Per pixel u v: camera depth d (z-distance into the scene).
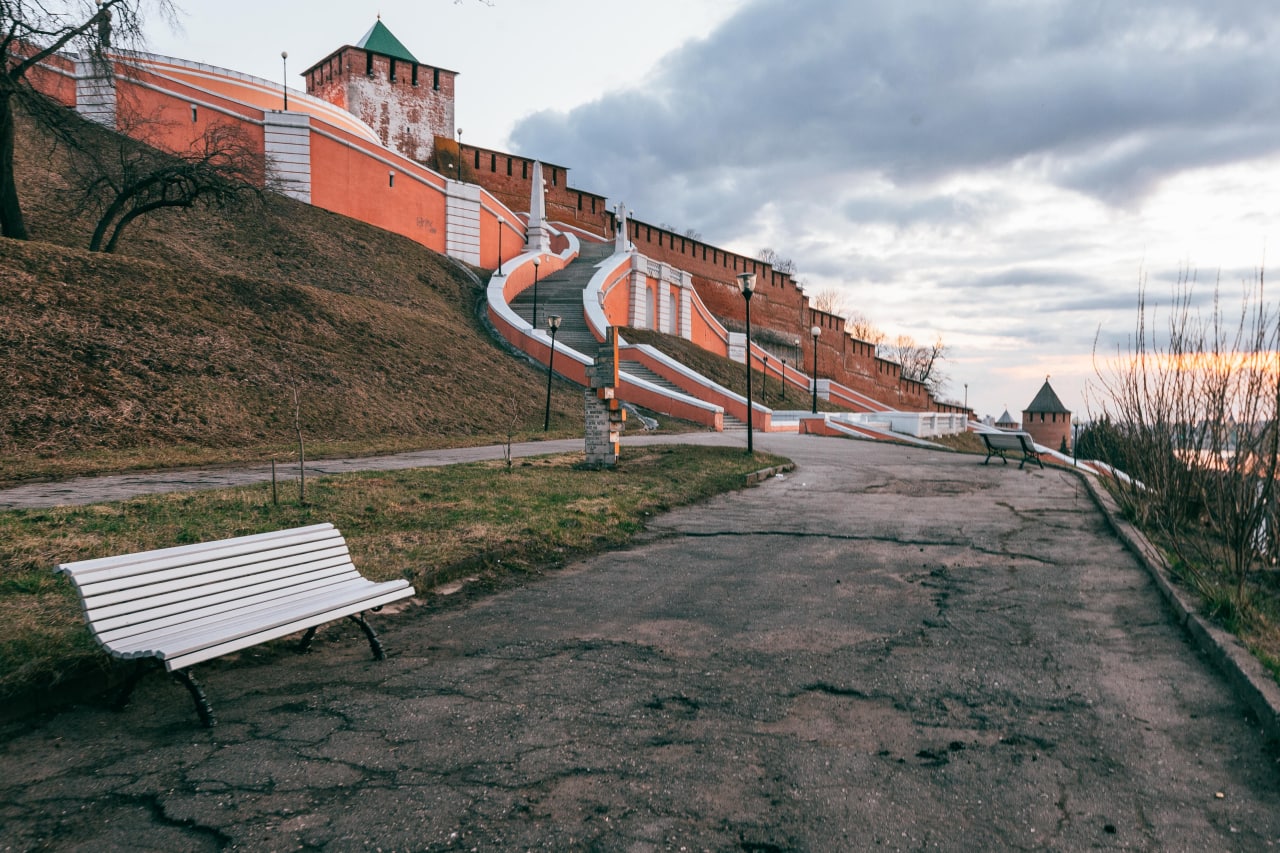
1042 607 6.68
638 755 3.96
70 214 28.17
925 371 102.69
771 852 3.10
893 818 3.35
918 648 5.65
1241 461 6.57
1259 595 6.27
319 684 4.93
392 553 7.75
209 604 4.69
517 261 46.56
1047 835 3.22
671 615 6.55
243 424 17.98
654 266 52.09
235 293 24.12
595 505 10.95
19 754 3.92
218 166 27.31
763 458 17.80
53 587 5.96
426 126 60.28
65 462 13.23
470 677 5.07
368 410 21.44
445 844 3.15
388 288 37.03
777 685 4.94
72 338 17.86
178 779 3.68
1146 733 4.18
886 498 13.32
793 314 75.56
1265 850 3.10
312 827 3.27
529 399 28.41
